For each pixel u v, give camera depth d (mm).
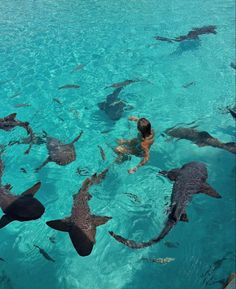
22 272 5707
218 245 6023
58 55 12617
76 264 5824
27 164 7867
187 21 15352
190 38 12289
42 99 10078
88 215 5445
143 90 10383
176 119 9109
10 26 15312
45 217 6680
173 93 10227
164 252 5945
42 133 8711
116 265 5785
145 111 9453
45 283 5531
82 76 11203
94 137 8570
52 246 6152
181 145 8250
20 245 6168
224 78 10898
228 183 7191
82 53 12727
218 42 13312
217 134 8508
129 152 7422
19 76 11305
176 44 13188
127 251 6008
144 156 7141
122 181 7355
